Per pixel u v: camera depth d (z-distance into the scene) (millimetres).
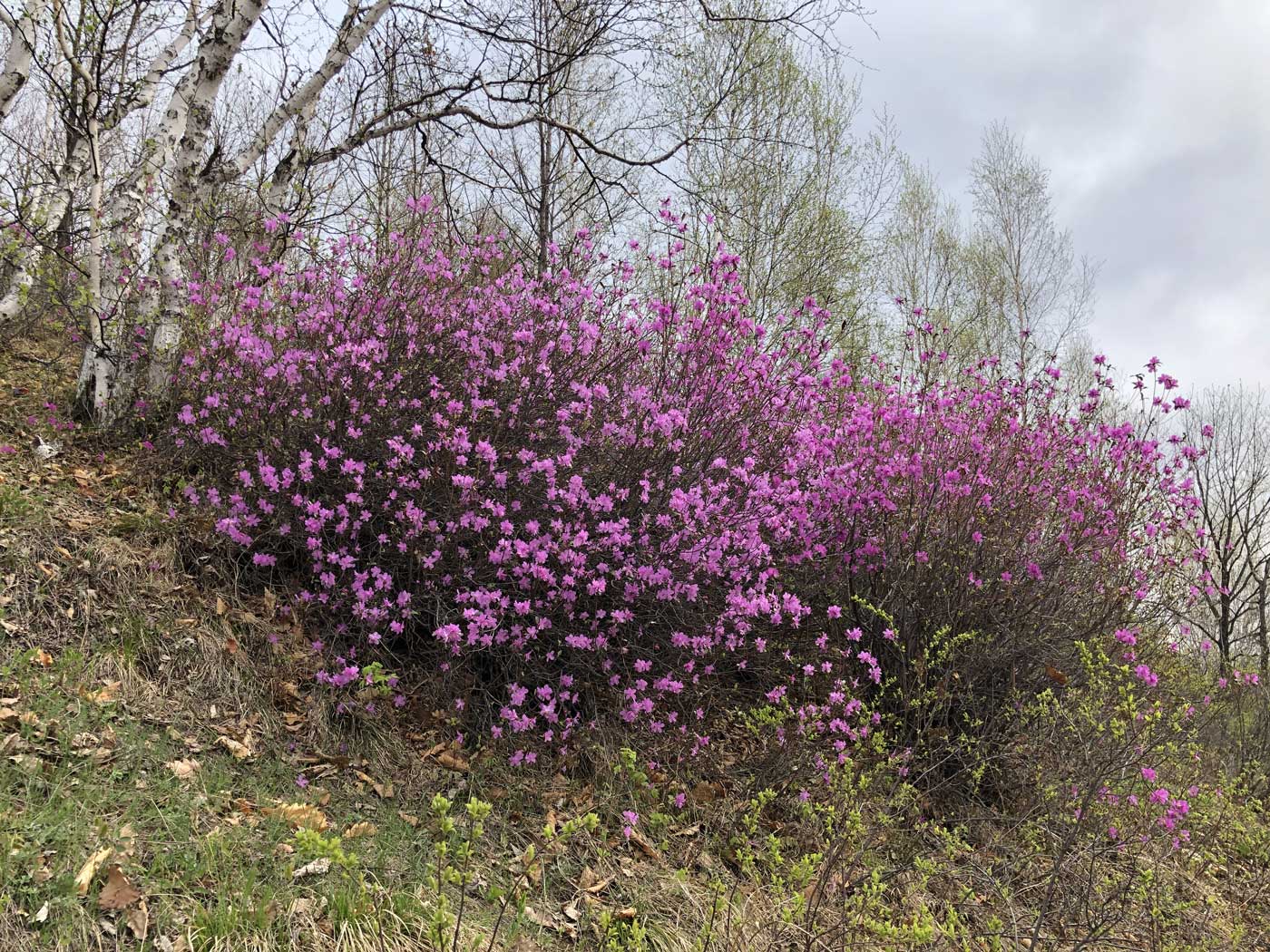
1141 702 4281
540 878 3178
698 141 6902
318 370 4363
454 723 3812
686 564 4219
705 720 4535
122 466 4680
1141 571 5383
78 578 3664
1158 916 3785
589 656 4137
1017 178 20125
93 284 4879
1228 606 11625
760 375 4926
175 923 2275
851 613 4988
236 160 5410
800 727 3979
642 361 4918
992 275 19406
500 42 6078
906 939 3109
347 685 3799
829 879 3480
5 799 2465
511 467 4242
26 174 7254
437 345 4586
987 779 4637
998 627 4816
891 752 4414
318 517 4062
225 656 3693
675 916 3164
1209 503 13258
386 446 4176
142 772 2885
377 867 2889
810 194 12461
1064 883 4039
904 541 4977
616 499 4320
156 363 4953
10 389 5465
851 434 5152
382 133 5906
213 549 4203
